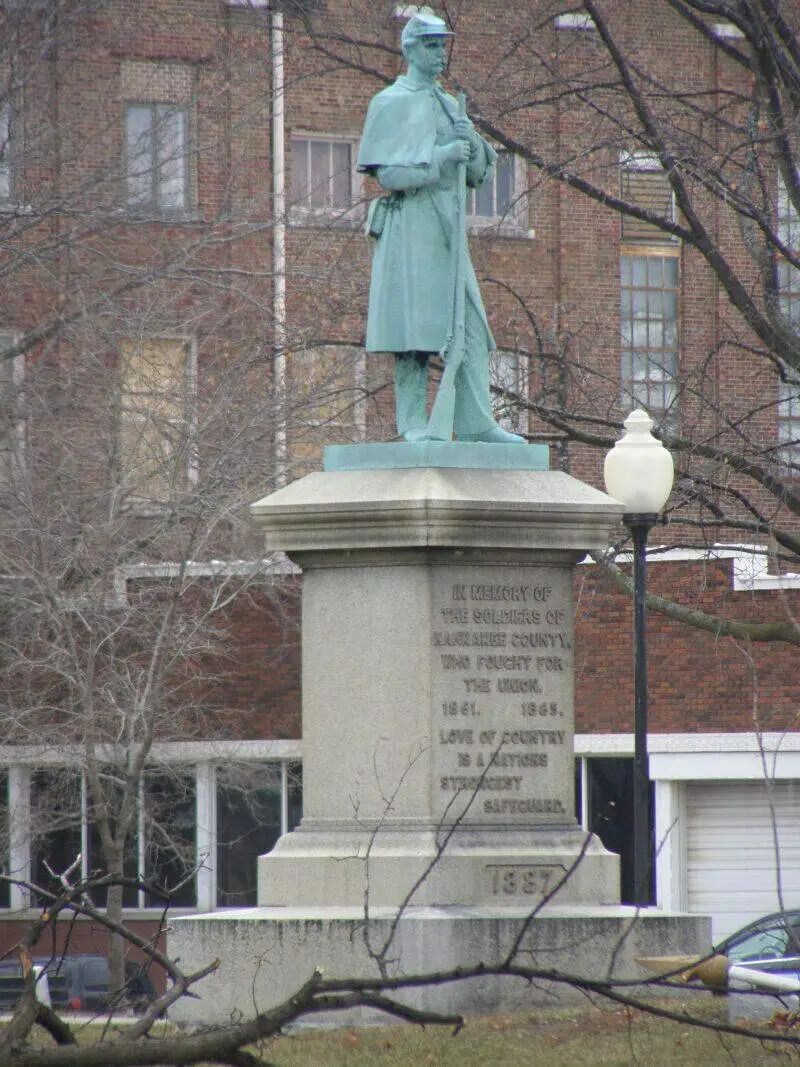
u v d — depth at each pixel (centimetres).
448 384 4069
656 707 8450
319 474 4053
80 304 8050
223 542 8038
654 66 10900
